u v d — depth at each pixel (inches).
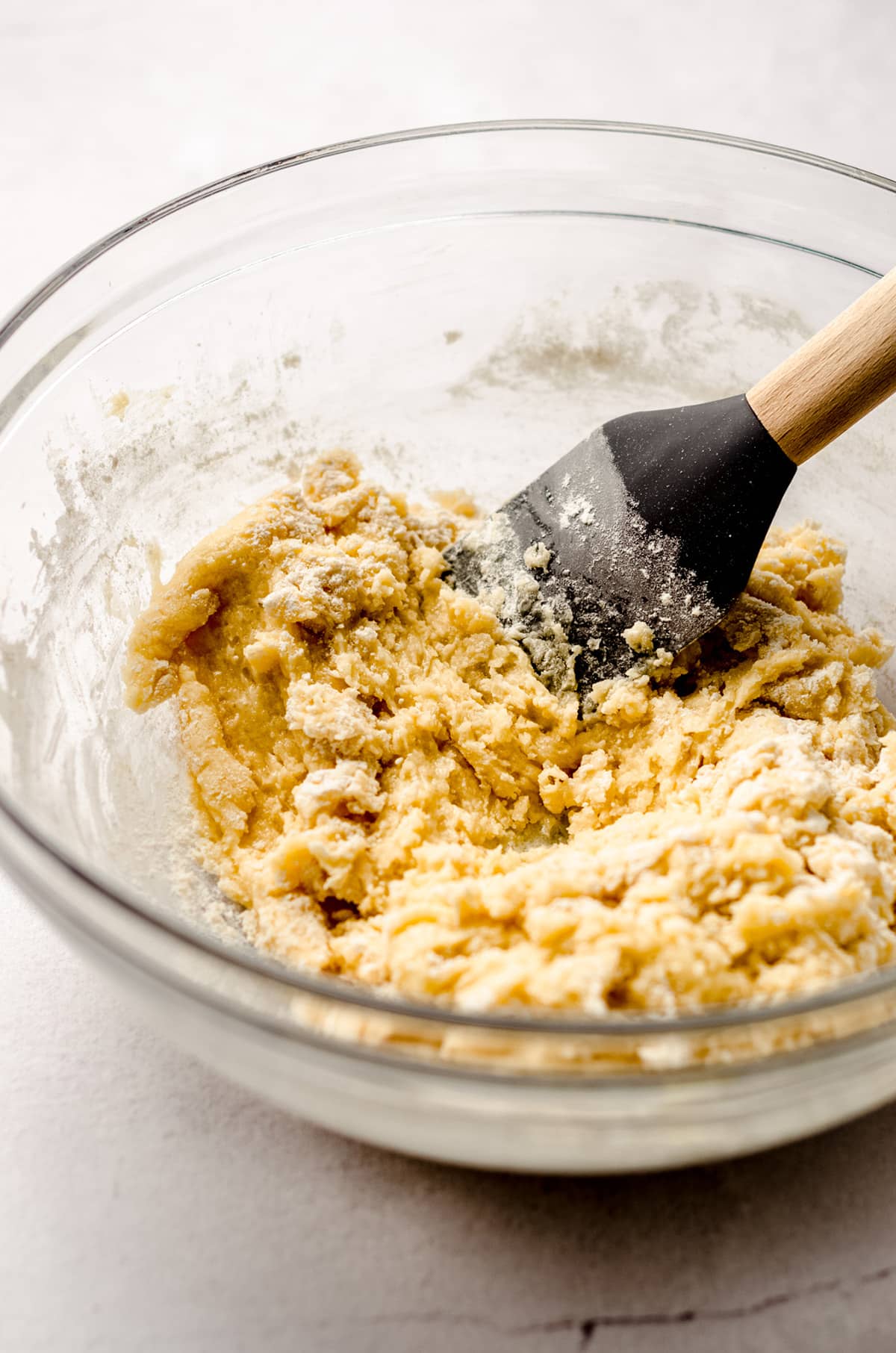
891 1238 17.5
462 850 19.1
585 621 20.2
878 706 20.1
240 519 20.5
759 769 18.8
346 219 21.4
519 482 23.0
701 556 19.7
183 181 27.3
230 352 21.3
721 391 22.8
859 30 29.8
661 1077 15.8
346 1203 17.6
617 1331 17.0
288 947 18.6
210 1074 18.4
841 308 21.6
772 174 21.2
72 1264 17.3
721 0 30.4
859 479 21.8
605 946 17.3
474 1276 17.2
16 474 19.4
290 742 19.8
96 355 20.2
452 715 20.1
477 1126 16.2
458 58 29.4
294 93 28.8
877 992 16.0
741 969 17.5
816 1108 16.6
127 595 20.7
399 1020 15.8
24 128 28.2
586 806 19.9
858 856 18.0
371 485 21.1
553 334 22.6
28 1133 18.0
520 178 21.6
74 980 19.0
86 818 18.8
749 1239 17.5
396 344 22.3
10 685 18.6
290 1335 17.0
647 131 21.3
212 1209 17.6
